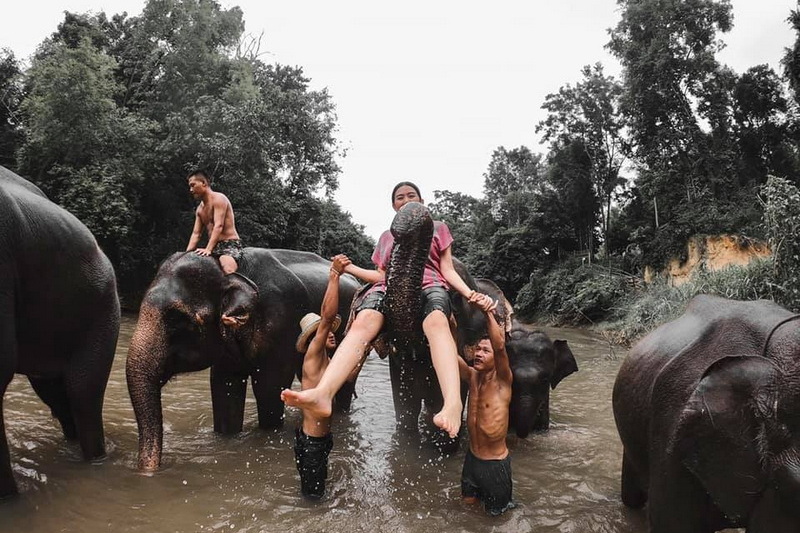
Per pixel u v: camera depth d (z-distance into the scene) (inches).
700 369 111.7
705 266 705.0
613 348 585.6
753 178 960.9
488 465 145.9
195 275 190.4
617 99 1169.4
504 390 150.0
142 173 784.3
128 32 986.1
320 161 1135.0
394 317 139.6
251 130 807.7
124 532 127.4
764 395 88.7
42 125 725.3
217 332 195.2
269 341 209.8
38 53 912.9
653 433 116.8
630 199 1216.8
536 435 227.0
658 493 111.2
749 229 847.1
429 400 189.9
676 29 995.9
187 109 831.1
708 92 1005.2
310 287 244.5
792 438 85.4
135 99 943.7
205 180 212.7
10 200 144.4
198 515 137.6
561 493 162.6
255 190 867.4
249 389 307.3
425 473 175.3
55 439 191.5
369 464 182.2
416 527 135.3
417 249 135.5
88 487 151.6
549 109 1245.7
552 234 1305.4
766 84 994.7
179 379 313.7
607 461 193.9
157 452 170.7
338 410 259.3
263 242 896.9
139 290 841.5
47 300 156.6
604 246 1238.9
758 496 90.2
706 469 95.0
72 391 170.7
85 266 167.2
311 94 1140.5
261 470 171.9
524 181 1616.6
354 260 1520.7
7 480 140.0
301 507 145.3
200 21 888.9
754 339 106.9
